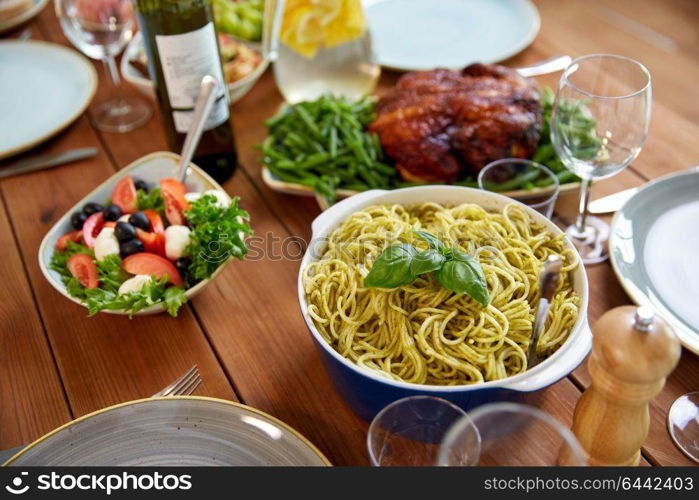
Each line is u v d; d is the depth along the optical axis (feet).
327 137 4.04
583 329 2.50
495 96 3.91
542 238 2.99
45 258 3.34
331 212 3.12
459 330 2.79
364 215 3.15
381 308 2.79
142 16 3.61
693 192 3.58
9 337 3.32
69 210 3.93
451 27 5.39
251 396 2.97
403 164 3.90
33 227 4.00
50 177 4.39
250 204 4.09
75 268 3.26
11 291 3.59
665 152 4.22
